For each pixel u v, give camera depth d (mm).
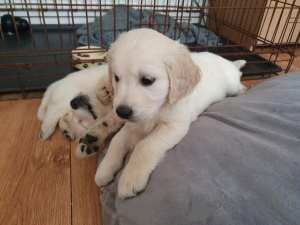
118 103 266
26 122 440
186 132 314
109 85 328
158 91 274
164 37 290
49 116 413
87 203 312
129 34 289
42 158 371
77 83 432
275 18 767
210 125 316
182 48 294
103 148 366
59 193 321
